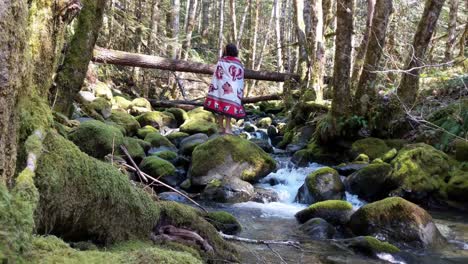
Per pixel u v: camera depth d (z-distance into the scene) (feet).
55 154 7.14
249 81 70.59
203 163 20.20
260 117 43.39
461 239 14.25
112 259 5.24
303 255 12.09
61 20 9.44
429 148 20.22
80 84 12.62
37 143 6.51
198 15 95.96
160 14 59.31
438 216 17.03
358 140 23.98
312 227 14.38
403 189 18.45
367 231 13.96
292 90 40.65
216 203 18.29
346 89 24.85
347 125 24.71
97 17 12.81
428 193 18.38
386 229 13.76
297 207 18.12
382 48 23.99
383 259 12.07
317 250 12.64
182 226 9.87
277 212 17.30
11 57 5.20
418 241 13.32
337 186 18.51
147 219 9.05
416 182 18.45
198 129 29.40
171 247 8.96
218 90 22.84
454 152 20.93
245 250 11.78
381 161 20.47
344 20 24.30
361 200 18.93
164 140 25.80
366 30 30.22
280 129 35.01
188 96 61.93
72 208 7.31
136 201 8.73
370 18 30.12
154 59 39.27
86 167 7.64
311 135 29.25
